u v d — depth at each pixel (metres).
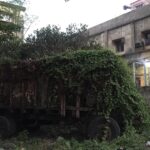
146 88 15.55
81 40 17.09
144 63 19.12
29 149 10.58
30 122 13.22
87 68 11.47
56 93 12.09
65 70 11.80
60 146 10.55
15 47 16.84
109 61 11.36
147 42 27.83
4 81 13.27
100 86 11.32
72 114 11.91
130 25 29.17
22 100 12.86
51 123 12.77
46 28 17.58
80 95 11.70
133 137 10.91
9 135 12.72
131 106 11.57
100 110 11.27
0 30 16.78
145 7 27.98
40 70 12.37
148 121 11.98
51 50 16.61
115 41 30.61
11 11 18.02
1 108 13.25
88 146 10.30
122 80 11.44
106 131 11.07
